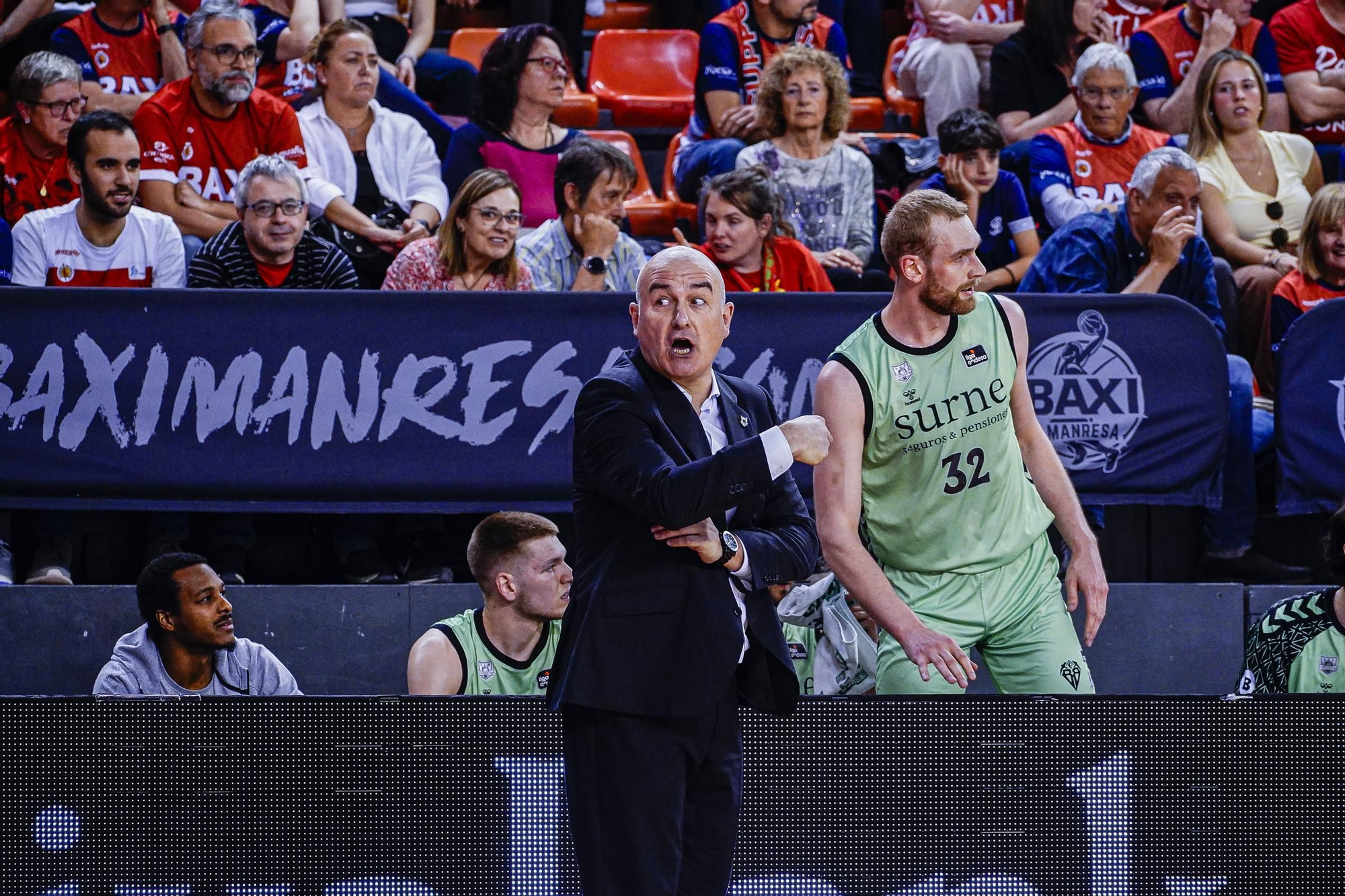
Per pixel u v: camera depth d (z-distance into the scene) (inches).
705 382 408.2
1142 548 699.4
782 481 415.5
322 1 1004.6
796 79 822.5
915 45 1030.4
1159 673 675.4
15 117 809.5
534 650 580.7
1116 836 448.8
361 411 654.5
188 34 799.7
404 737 444.8
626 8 1172.5
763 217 714.8
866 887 447.2
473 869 445.1
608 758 384.8
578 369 659.4
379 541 695.7
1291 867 447.8
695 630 386.6
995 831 448.8
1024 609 512.4
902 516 508.1
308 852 444.1
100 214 714.8
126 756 442.6
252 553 694.5
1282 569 705.6
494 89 849.5
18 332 646.5
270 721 444.8
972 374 494.6
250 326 651.5
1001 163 895.7
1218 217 844.6
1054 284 723.4
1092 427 666.2
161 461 650.2
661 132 1063.0
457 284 700.7
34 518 671.8
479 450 658.2
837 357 495.2
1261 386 756.6
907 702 449.4
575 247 734.5
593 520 397.1
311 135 834.2
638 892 379.2
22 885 439.2
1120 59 872.3
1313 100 991.6
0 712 440.8
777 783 447.2
